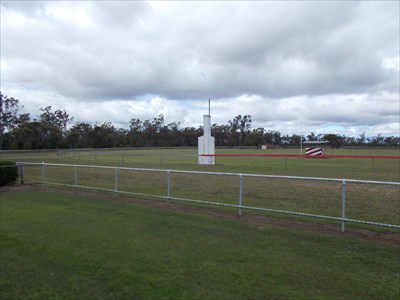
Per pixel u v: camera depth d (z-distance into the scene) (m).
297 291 3.87
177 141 116.94
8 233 6.30
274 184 12.45
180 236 6.03
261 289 3.92
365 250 5.22
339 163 28.12
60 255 5.11
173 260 4.84
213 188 11.66
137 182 13.23
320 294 3.80
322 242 5.63
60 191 11.38
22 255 5.14
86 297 3.79
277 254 5.06
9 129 68.56
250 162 29.34
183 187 11.92
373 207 8.57
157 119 115.31
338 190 11.03
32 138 70.31
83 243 5.67
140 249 5.33
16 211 8.21
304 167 22.27
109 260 4.87
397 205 8.77
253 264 4.67
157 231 6.36
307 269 4.49
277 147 110.94
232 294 3.81
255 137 123.38
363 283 4.07
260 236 5.98
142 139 109.44
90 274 4.40
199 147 25.12
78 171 17.55
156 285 4.04
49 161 28.34
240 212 7.57
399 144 109.69
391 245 5.46
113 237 6.00
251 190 11.20
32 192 11.16
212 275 4.31
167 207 8.56
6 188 12.05
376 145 110.81
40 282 4.20
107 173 16.30
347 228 6.59
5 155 44.03
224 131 130.00
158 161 29.39
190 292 3.86
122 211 8.06
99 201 9.38
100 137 89.19
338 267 4.55
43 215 7.76
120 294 3.85
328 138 93.06
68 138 79.94
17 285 4.12
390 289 3.92
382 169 20.67
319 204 8.95
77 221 7.17
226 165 24.23
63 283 4.16
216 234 6.13
